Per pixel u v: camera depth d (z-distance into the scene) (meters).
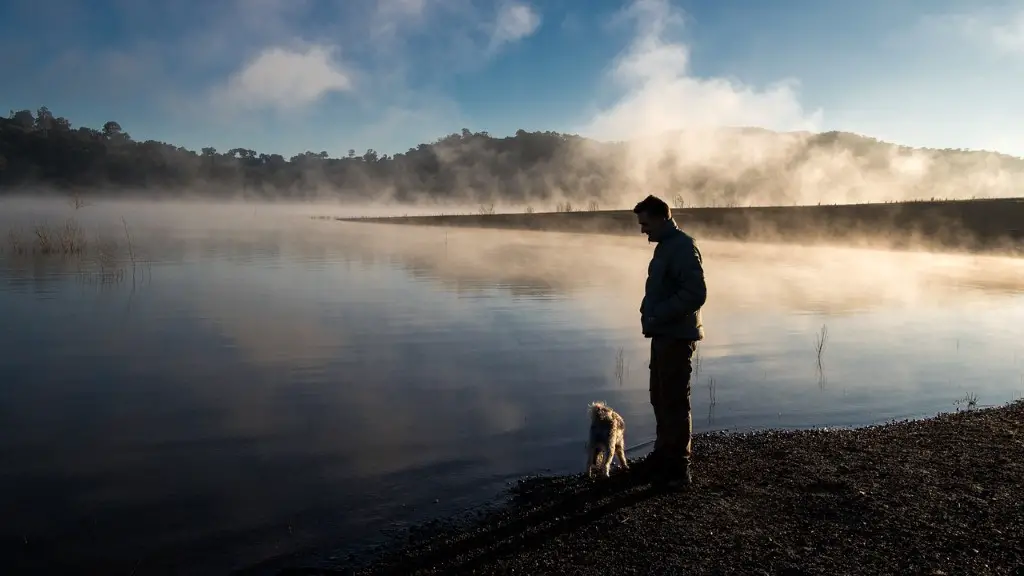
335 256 32.50
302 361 11.52
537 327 14.73
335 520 5.62
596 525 5.19
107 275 23.38
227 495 6.14
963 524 5.00
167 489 6.28
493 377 10.52
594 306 17.69
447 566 4.70
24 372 10.62
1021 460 6.45
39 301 17.73
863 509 5.30
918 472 6.13
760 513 5.31
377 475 6.60
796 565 4.46
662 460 6.15
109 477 6.56
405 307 17.39
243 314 16.16
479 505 5.88
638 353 12.21
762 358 11.88
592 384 10.12
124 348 12.39
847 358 11.91
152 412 8.67
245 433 7.86
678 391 5.86
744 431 7.92
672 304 5.67
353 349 12.48
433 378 10.44
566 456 7.11
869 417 8.59
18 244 32.78
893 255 34.09
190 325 14.71
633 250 36.94
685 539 4.88
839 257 32.94
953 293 20.62
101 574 4.80
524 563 4.64
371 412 8.70
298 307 17.28
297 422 8.28
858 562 4.48
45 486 6.35
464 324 15.05
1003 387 10.04
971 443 7.03
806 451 6.84
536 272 25.73
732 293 20.27
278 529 5.47
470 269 26.77
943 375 10.75
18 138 182.25
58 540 5.30
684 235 5.79
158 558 5.03
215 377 10.41
